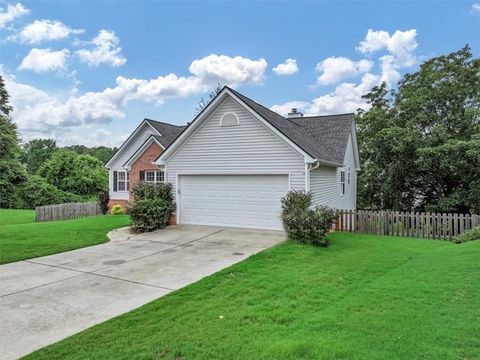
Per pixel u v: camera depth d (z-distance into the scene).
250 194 12.78
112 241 11.23
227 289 6.00
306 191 11.59
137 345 3.98
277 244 10.02
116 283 6.64
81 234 12.62
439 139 16.11
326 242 10.09
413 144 16.39
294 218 10.30
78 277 7.10
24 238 11.80
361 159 22.97
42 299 5.79
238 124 12.77
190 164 13.77
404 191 18.39
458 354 3.41
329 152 16.05
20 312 5.21
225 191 13.25
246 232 12.15
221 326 4.43
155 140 20.42
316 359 3.48
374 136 18.45
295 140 11.94
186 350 3.81
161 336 4.20
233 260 8.30
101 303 5.55
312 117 21.00
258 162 12.43
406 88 19.70
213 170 13.29
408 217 12.47
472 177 15.37
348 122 19.58
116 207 20.91
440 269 6.60
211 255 8.90
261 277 6.68
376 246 10.24
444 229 11.90
